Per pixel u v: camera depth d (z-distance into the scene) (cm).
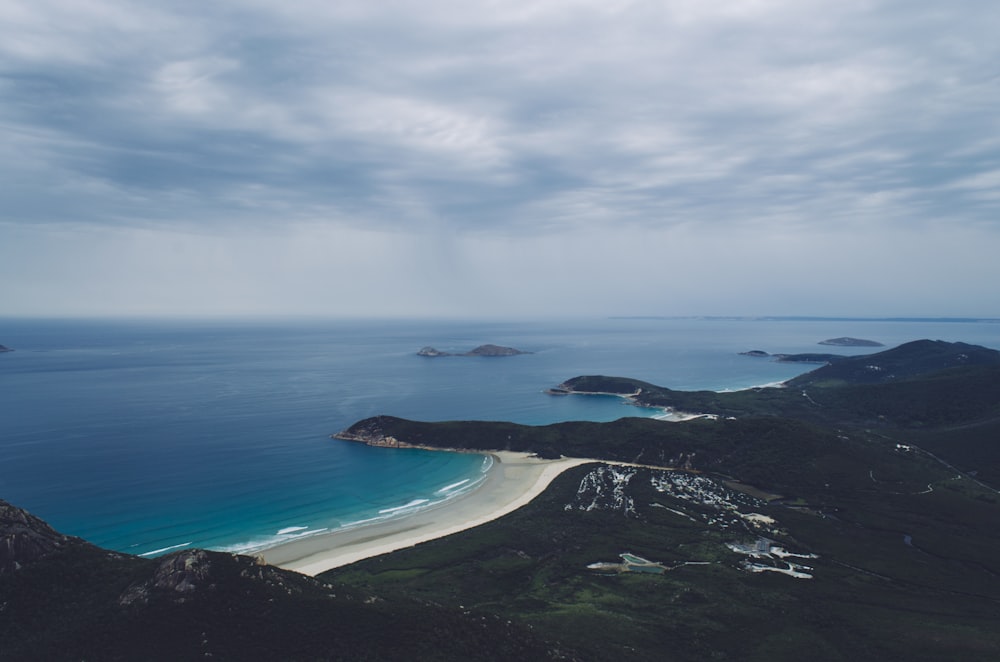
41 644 4194
